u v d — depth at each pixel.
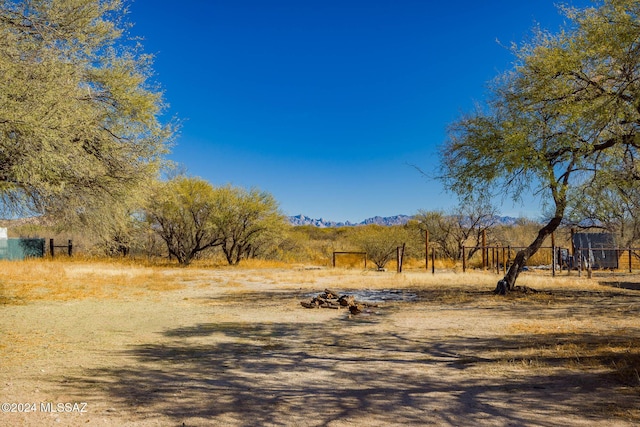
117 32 12.26
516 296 15.55
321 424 4.40
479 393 5.35
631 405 4.74
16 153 8.25
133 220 27.94
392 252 35.94
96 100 12.61
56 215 11.91
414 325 10.52
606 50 9.04
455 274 24.70
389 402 5.07
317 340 8.92
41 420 4.44
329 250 44.38
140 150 13.23
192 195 32.75
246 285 20.25
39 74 8.66
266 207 35.06
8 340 8.30
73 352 7.56
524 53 12.64
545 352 7.41
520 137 12.85
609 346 7.66
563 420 4.38
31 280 18.95
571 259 28.55
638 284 19.78
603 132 10.68
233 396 5.34
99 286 17.98
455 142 15.77
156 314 12.04
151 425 4.36
